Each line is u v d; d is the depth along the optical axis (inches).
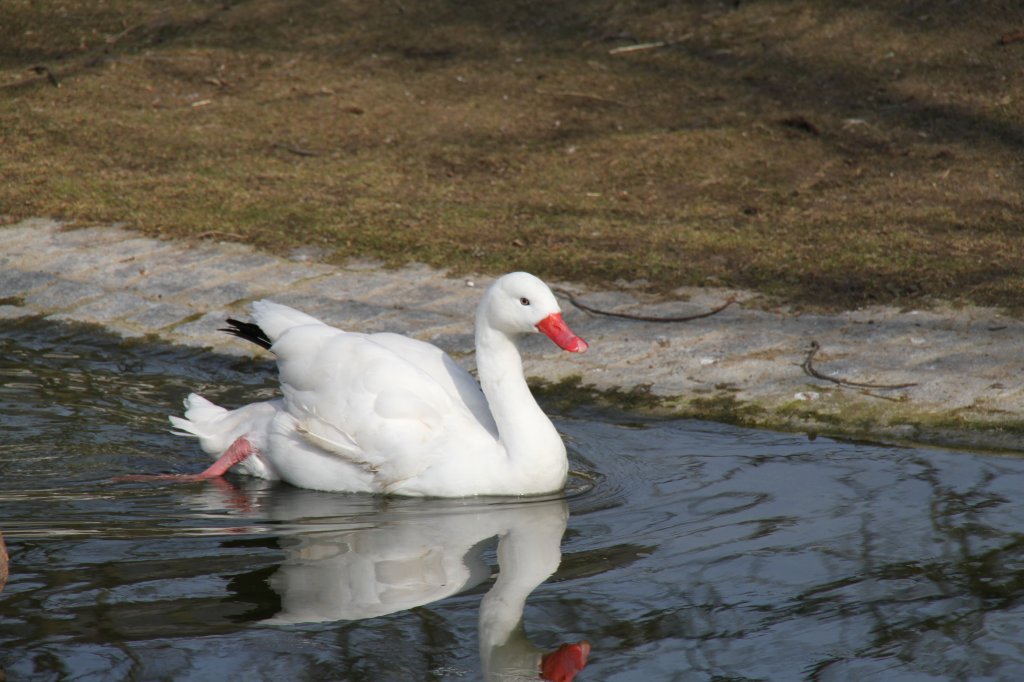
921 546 257.3
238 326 345.7
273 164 621.6
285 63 772.0
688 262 485.7
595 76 735.7
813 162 608.1
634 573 249.4
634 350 409.1
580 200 568.4
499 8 838.5
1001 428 334.0
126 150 638.5
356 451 308.7
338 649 217.3
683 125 665.0
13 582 241.1
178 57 780.0
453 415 313.3
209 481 318.3
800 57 729.6
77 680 206.1
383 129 673.0
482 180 600.1
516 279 307.4
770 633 222.1
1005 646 214.8
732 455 327.0
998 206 536.7
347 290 471.8
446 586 244.4
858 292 445.1
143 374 399.5
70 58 783.7
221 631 223.3
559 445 306.5
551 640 221.1
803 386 372.2
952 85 677.9
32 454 327.9
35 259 503.2
